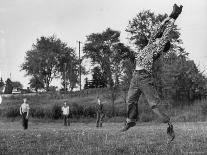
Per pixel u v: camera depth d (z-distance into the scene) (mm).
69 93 79625
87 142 8570
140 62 7129
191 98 52469
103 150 7496
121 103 56438
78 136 9648
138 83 7113
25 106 26375
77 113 50812
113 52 104750
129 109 7238
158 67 53344
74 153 7285
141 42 100750
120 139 9062
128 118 7254
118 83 55531
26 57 128625
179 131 11406
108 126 34719
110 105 54500
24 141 8938
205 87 52812
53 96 75938
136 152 7258
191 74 52281
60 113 50812
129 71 54125
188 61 54281
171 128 7176
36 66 126500
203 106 46250
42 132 11164
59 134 10242
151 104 7055
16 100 71750
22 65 128625
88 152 7266
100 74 120125
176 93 52625
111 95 53625
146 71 7074
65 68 111188
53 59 127250
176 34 89438
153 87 7090
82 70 123625
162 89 52656
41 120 49406
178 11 7125
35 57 126750
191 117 43719
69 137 9500
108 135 9945
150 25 102188
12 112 53469
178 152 7109
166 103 50469
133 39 103188
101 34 125250
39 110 51969
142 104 49688
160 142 8328
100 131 11562
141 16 102688
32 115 51969
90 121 48375
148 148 7508
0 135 10156
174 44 89625
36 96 77562
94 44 123750
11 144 8516
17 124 44000
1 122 47906
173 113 47594
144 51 7141
